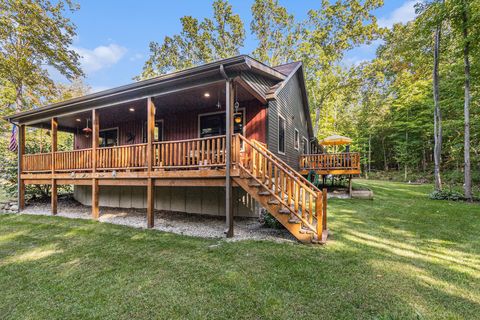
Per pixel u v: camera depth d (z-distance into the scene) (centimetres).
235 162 483
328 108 2223
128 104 723
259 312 239
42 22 1332
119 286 299
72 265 366
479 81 970
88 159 696
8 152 1238
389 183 1587
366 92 2264
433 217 612
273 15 1856
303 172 1089
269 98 680
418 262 346
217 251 400
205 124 801
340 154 1023
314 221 579
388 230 507
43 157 803
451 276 303
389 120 2125
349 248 403
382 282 288
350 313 233
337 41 1725
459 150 1334
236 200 673
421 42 1068
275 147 766
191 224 603
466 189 851
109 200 899
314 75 1789
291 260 356
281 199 459
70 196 1110
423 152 1872
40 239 504
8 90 1338
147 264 361
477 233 479
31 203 970
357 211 694
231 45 2042
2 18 1222
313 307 244
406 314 229
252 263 348
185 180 545
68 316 244
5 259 396
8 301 274
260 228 548
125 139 995
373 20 1638
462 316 226
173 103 724
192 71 477
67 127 1094
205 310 246
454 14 862
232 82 483
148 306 255
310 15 1766
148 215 577
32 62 1405
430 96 1609
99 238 498
